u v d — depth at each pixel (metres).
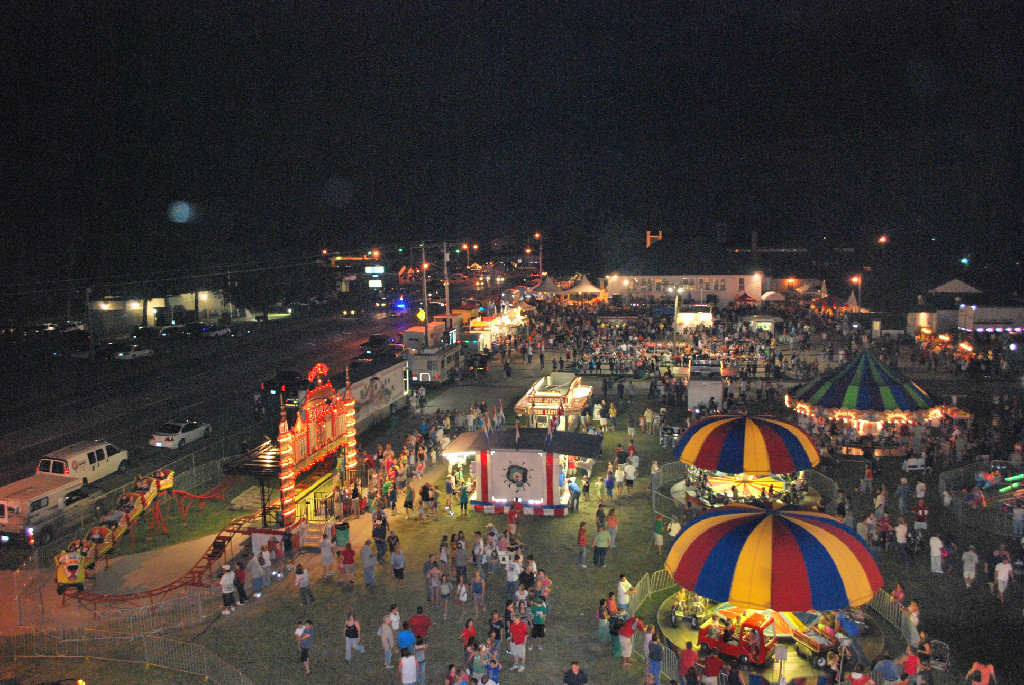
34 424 41.69
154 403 47.16
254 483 32.34
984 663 18.00
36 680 17.73
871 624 19.73
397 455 36.38
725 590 15.98
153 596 22.06
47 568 24.11
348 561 22.89
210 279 95.12
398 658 18.58
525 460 28.98
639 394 50.78
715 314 83.31
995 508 27.62
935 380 51.81
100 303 80.69
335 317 99.62
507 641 18.78
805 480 31.58
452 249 178.88
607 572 23.75
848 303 78.44
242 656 18.81
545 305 90.06
